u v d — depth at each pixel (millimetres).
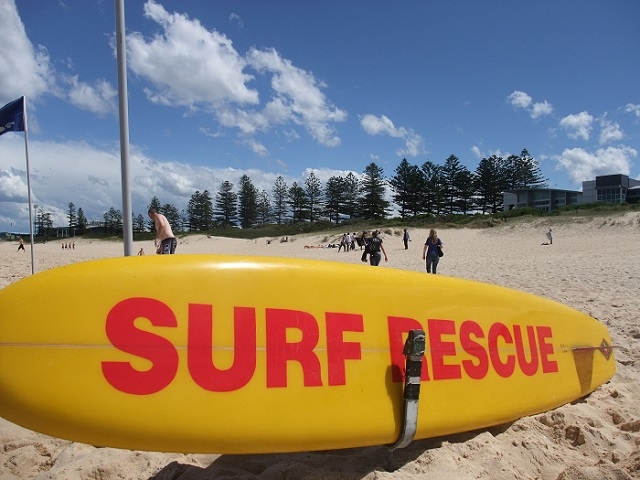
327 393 1910
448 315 2369
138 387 1673
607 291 7031
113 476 2094
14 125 7602
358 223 48781
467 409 2268
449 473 1983
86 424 1614
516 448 2307
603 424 2621
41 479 2053
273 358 1860
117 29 4164
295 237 43125
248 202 76688
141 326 1721
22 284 1678
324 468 2074
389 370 2061
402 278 2293
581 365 2969
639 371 3584
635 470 1963
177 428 1689
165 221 6375
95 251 40656
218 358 1782
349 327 2039
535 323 2770
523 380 2568
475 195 61094
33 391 1577
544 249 20156
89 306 1688
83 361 1640
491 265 13320
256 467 2152
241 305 1869
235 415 1756
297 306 1963
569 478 1900
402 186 61562
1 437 2555
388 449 2051
